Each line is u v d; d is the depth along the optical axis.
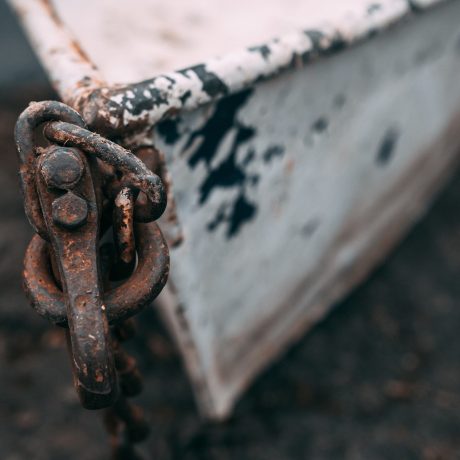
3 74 1.98
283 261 0.92
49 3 0.84
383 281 1.22
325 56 0.69
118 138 0.56
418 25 0.87
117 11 0.94
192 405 1.00
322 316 1.12
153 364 1.06
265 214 0.80
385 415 0.99
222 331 0.86
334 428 0.96
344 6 0.98
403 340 1.11
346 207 1.03
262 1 1.02
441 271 1.25
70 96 0.58
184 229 0.68
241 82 0.61
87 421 0.98
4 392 1.03
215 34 0.92
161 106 0.57
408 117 1.07
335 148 0.88
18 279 1.22
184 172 0.64
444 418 0.98
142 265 0.51
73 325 0.48
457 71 1.16
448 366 1.07
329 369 1.06
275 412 0.99
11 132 1.70
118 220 0.50
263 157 0.73
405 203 1.27
